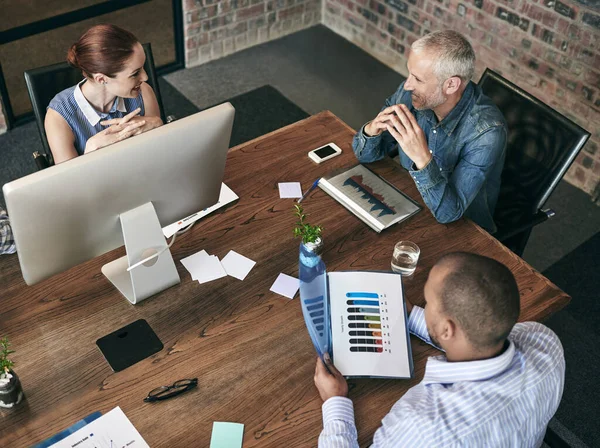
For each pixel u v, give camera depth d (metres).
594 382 2.58
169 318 1.77
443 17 3.78
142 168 1.62
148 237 1.73
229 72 4.14
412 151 2.04
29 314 1.76
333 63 4.29
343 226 2.06
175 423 1.54
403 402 1.43
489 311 1.29
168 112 3.78
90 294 1.82
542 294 1.91
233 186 2.18
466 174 2.14
